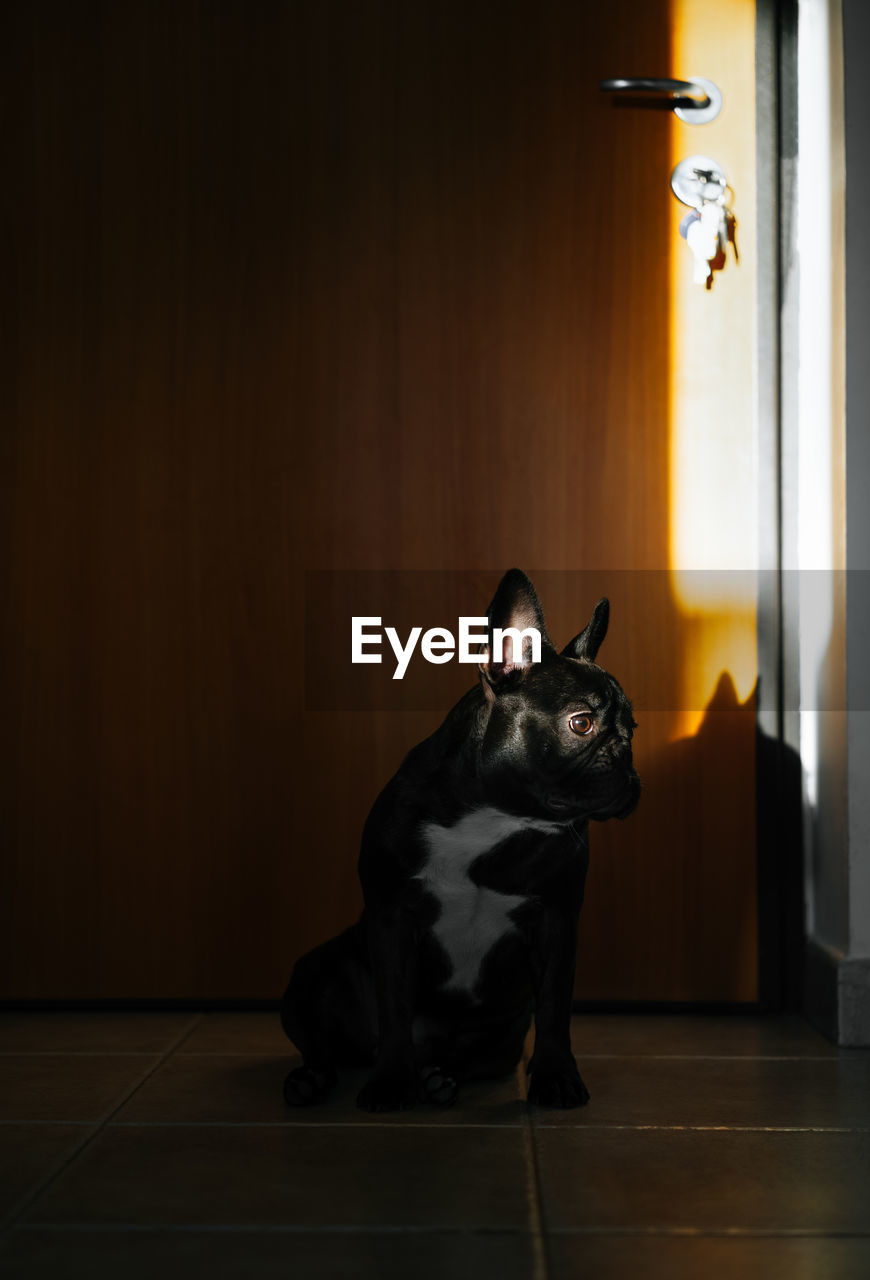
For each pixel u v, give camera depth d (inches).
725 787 104.7
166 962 104.9
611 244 105.2
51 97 105.1
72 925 104.7
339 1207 61.1
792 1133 72.7
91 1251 56.1
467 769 76.7
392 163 105.0
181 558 105.1
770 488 104.8
